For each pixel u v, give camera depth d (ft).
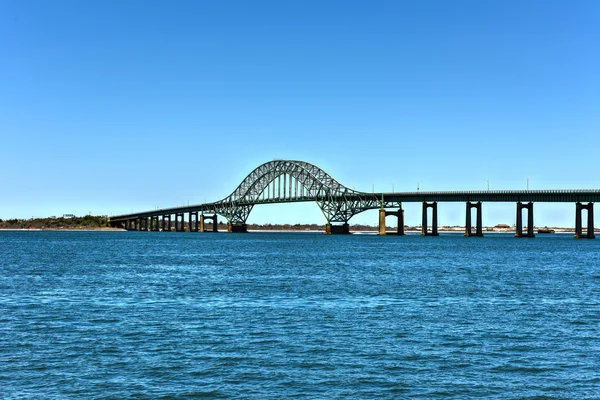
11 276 244.22
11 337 121.49
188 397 87.56
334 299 175.22
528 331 129.18
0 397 86.99
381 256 398.21
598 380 95.76
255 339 120.47
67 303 166.30
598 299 179.73
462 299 177.37
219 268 289.33
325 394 88.99
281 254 422.41
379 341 119.14
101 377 95.71
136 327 131.64
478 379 95.96
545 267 307.58
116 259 359.25
